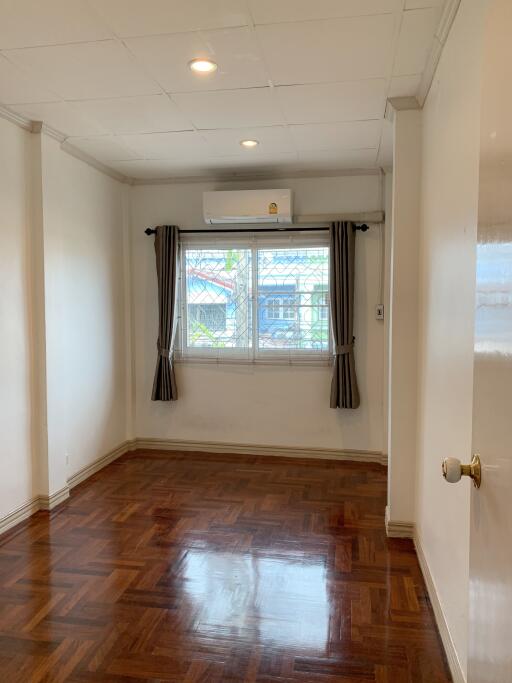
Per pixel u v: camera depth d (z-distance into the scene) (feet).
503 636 2.87
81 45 7.72
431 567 8.08
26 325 11.16
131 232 16.19
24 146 11.00
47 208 11.43
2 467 10.46
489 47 3.29
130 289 16.21
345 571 8.96
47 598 8.11
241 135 11.85
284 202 14.46
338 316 14.75
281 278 15.51
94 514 11.44
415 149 9.83
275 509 11.73
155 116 10.66
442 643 6.98
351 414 15.30
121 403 15.98
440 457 7.47
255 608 7.87
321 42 7.64
